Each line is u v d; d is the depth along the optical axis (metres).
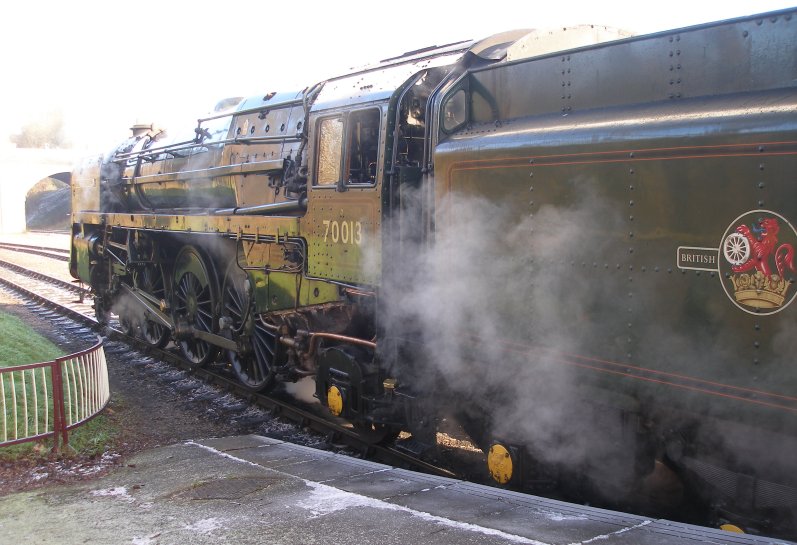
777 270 3.04
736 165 3.20
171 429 7.23
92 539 3.87
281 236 7.05
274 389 8.48
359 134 5.97
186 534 3.84
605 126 3.85
